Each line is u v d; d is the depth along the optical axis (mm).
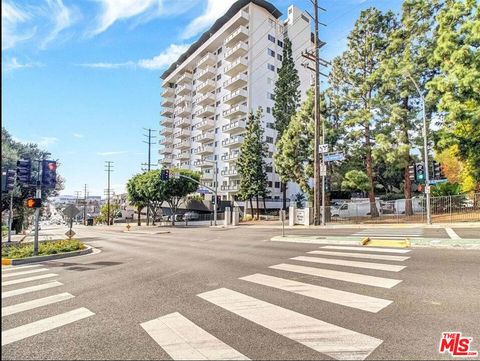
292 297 5492
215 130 66188
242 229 28094
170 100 87625
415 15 24578
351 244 11891
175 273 8383
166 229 38156
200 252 12766
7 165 26531
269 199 54219
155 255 12898
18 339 4254
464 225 17297
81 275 9023
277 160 33094
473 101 18406
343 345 3646
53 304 5949
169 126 88562
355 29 27703
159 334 4199
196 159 73375
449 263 7480
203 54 71562
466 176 22703
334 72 29094
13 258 12969
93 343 4023
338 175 29125
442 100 19234
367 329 4043
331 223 25672
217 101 66188
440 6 23703
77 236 33344
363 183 26453
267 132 56875
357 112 26172
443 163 29094
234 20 58000
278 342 3787
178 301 5664
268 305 5129
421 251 9336
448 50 19266
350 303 5035
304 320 4430
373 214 26453
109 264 11000
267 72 58250
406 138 24156
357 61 27656
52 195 47938
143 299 5945
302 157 30391
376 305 4895
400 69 23578
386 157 24906
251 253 11320
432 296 5176
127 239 24641
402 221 22109
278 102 43469
